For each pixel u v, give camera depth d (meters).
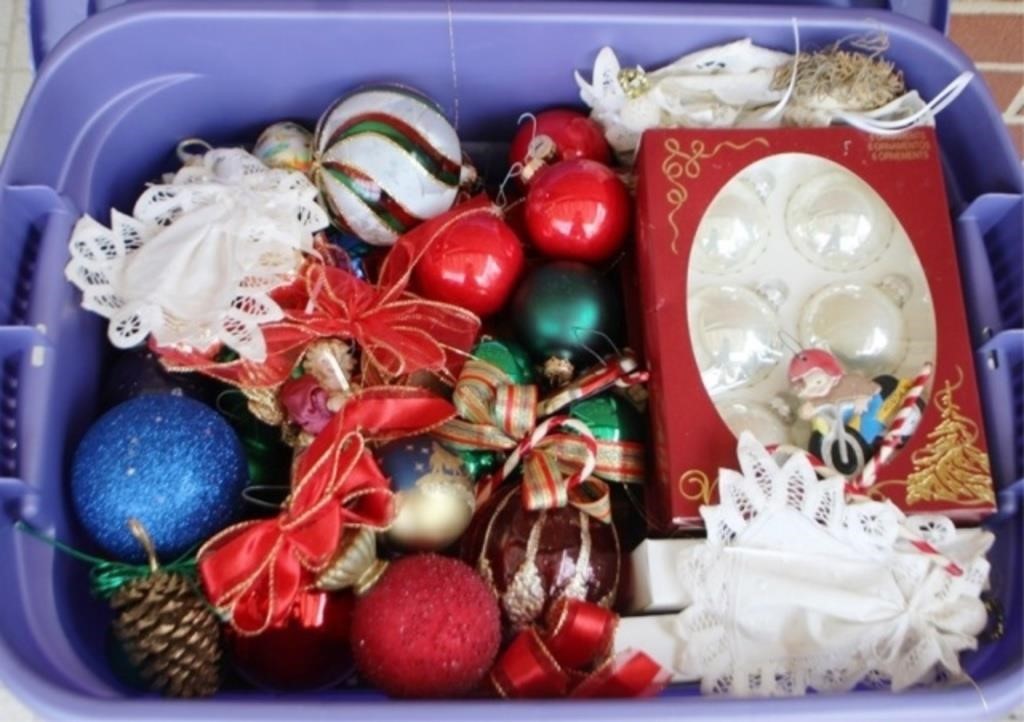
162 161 0.83
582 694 0.65
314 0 0.77
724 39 0.79
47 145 0.74
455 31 0.78
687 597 0.66
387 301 0.72
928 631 0.64
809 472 0.66
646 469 0.73
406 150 0.73
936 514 0.67
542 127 0.81
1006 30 1.00
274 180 0.74
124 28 0.76
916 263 0.72
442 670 0.62
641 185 0.74
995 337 0.71
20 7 1.10
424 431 0.70
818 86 0.75
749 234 0.73
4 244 0.69
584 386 0.71
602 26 0.78
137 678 0.64
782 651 0.65
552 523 0.68
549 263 0.76
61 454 0.69
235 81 0.81
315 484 0.66
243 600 0.65
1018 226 0.73
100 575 0.66
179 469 0.65
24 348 0.68
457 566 0.65
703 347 0.70
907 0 0.81
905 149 0.74
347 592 0.69
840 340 0.70
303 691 0.69
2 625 0.61
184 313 0.68
